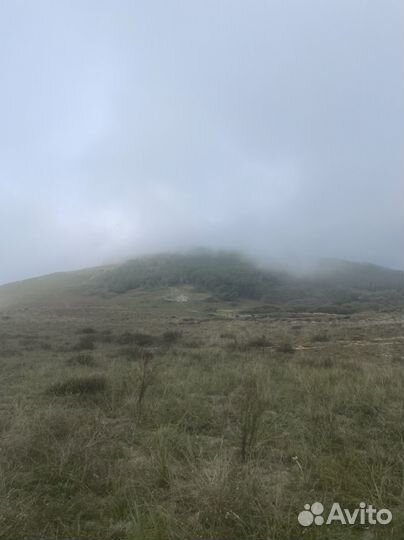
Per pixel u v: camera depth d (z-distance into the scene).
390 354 15.88
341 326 29.25
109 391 8.30
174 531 3.34
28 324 40.22
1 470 4.23
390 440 5.42
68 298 119.62
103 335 26.86
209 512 3.53
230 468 4.09
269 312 72.81
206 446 5.29
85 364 13.42
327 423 6.01
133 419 6.40
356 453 4.88
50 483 4.29
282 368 11.49
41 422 5.82
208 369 11.83
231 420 6.47
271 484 4.20
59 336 27.28
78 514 3.66
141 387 7.77
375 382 8.87
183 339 23.77
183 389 8.61
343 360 13.48
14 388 9.34
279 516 3.46
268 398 7.46
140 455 5.00
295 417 6.53
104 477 4.32
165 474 4.34
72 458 4.66
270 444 5.37
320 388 8.39
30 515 3.57
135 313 68.88
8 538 3.29
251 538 3.28
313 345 19.75
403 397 7.50
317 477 4.32
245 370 10.84
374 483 3.93
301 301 120.06
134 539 3.26
